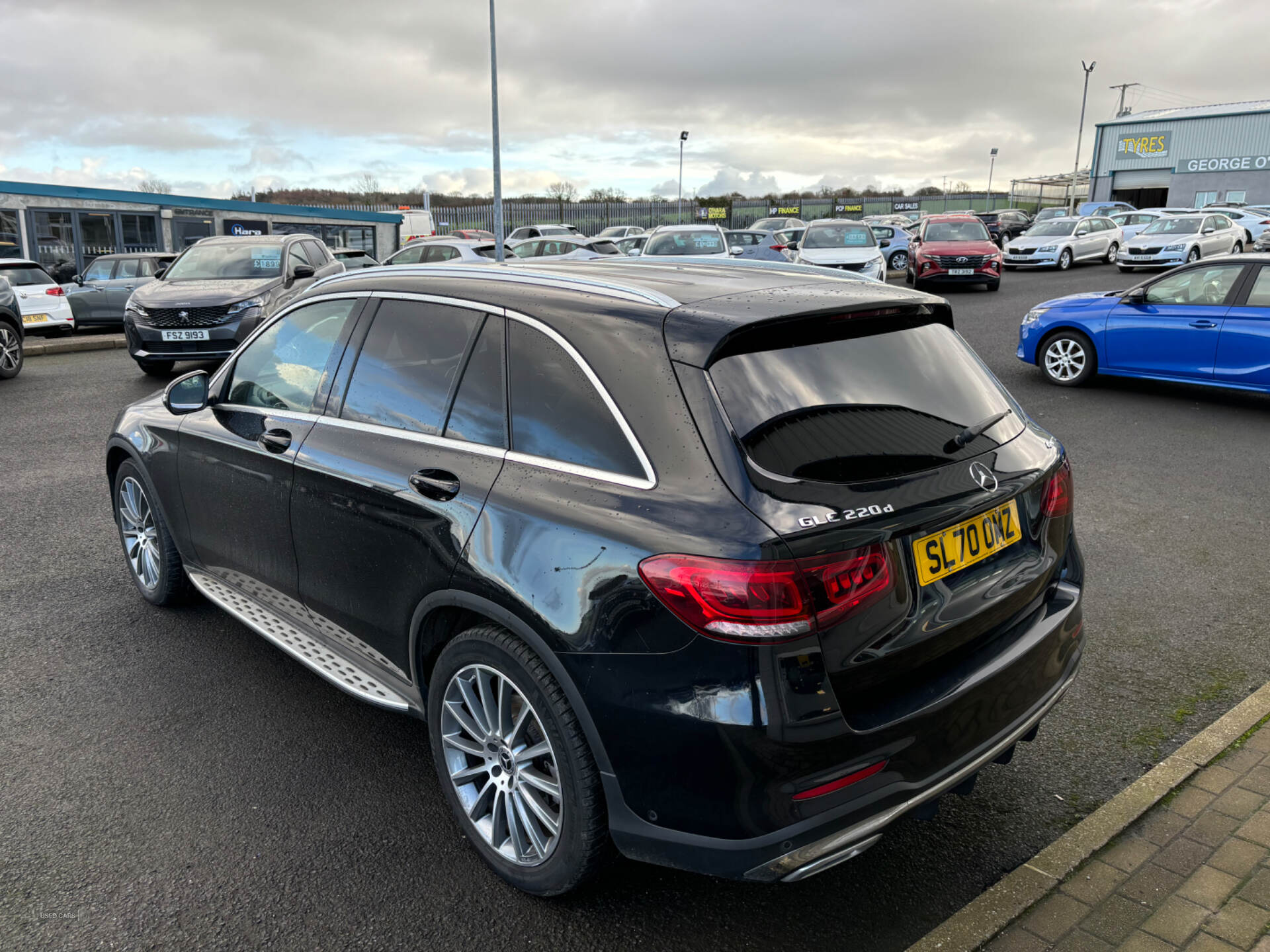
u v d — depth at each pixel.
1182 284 9.14
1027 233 28.66
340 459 3.00
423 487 2.67
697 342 2.28
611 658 2.18
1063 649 2.68
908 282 23.48
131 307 10.99
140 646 4.10
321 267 13.30
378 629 2.96
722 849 2.12
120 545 5.38
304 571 3.27
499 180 25.83
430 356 2.89
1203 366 8.91
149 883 2.63
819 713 2.06
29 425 8.71
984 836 2.83
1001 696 2.42
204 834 2.84
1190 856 2.63
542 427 2.49
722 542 2.04
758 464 2.13
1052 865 2.60
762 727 2.02
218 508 3.71
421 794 3.05
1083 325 9.66
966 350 2.87
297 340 3.44
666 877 2.67
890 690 2.25
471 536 2.50
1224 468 6.77
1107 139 55.84
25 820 2.90
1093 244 28.20
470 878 2.66
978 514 2.41
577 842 2.36
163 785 3.09
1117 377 10.31
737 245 24.53
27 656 4.00
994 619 2.47
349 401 3.12
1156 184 54.62
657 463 2.22
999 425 2.67
